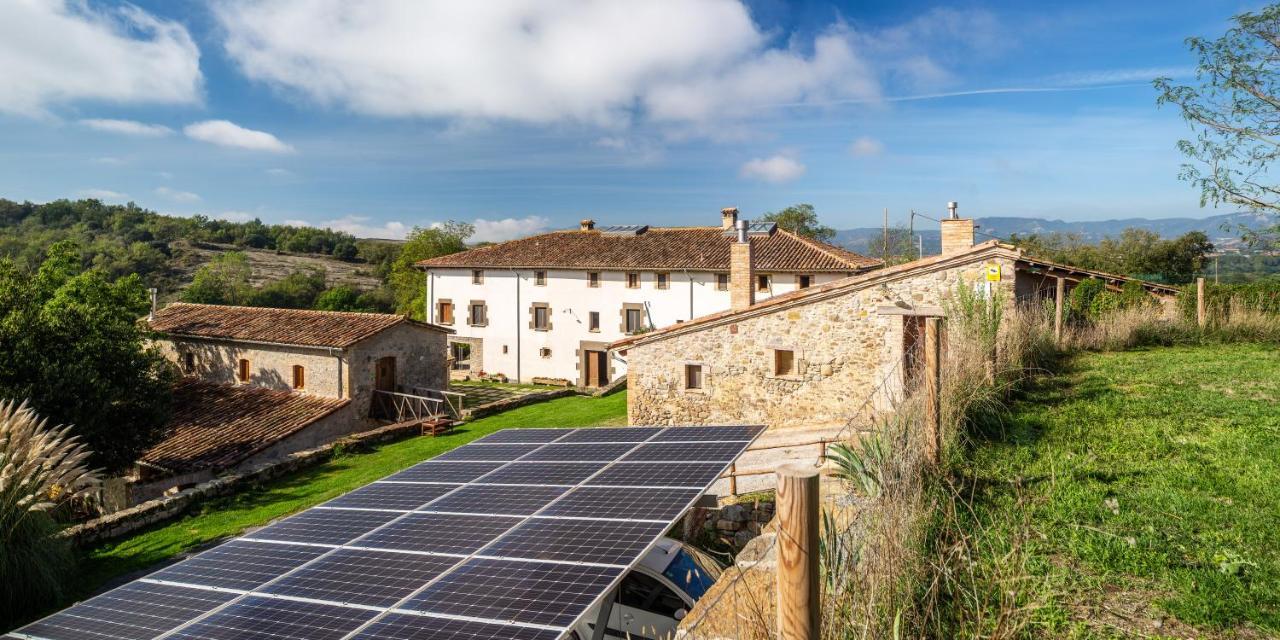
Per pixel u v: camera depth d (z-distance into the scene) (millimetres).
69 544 10945
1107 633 4230
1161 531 5523
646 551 4609
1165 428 8266
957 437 7852
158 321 28812
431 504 6336
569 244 40281
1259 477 6531
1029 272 17250
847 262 31000
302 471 18312
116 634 4293
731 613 4645
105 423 17188
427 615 4027
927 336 7031
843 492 7074
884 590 4199
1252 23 13391
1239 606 4367
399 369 26000
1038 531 5594
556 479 6680
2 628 9273
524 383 38875
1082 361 13195
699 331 17359
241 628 4188
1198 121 14250
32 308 17281
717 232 37438
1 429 10336
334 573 4914
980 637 4125
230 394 25094
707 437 7684
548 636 3602
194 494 15477
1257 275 21922
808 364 16266
